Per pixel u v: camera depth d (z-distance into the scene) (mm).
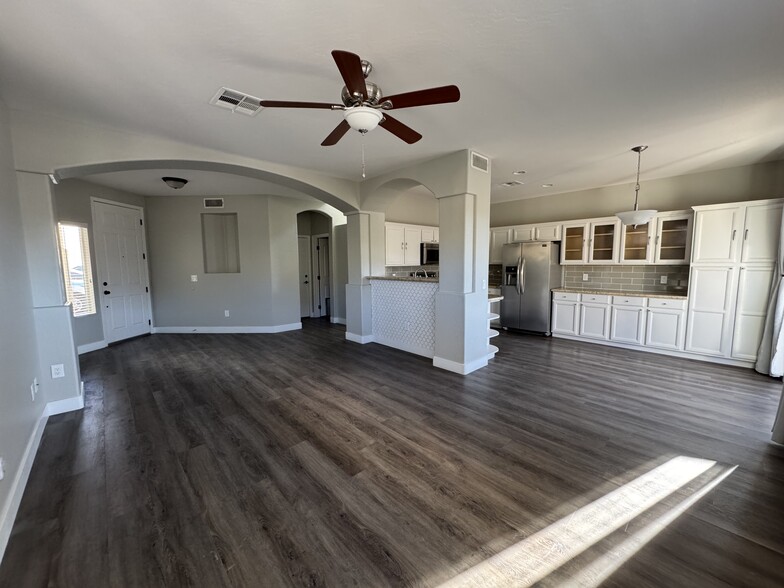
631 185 5418
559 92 2508
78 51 1967
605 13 1690
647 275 5355
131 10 1632
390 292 5328
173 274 6395
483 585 1477
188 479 2186
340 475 2223
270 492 2062
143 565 1571
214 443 2607
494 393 3531
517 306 6340
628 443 2566
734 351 4297
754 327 4148
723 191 4602
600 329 5457
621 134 3338
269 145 3562
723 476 2176
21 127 2770
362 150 3758
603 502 1963
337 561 1594
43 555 1622
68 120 2936
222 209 6367
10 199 2570
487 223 4219
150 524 1814
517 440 2623
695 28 1803
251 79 2309
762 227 4035
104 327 5449
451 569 1553
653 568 1541
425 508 1929
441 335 4328
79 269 5020
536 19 1737
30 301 2830
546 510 1906
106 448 2539
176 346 5500
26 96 2510
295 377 4051
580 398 3393
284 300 6715
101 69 2162
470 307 4113
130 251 5930
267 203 6414
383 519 1850
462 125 3107
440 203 4141
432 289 4715
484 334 4410
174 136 3295
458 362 4164
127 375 4137
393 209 6828
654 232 5055
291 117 2873
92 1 1562
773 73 2242
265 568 1558
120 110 2744
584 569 1544
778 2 1610
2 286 2188
